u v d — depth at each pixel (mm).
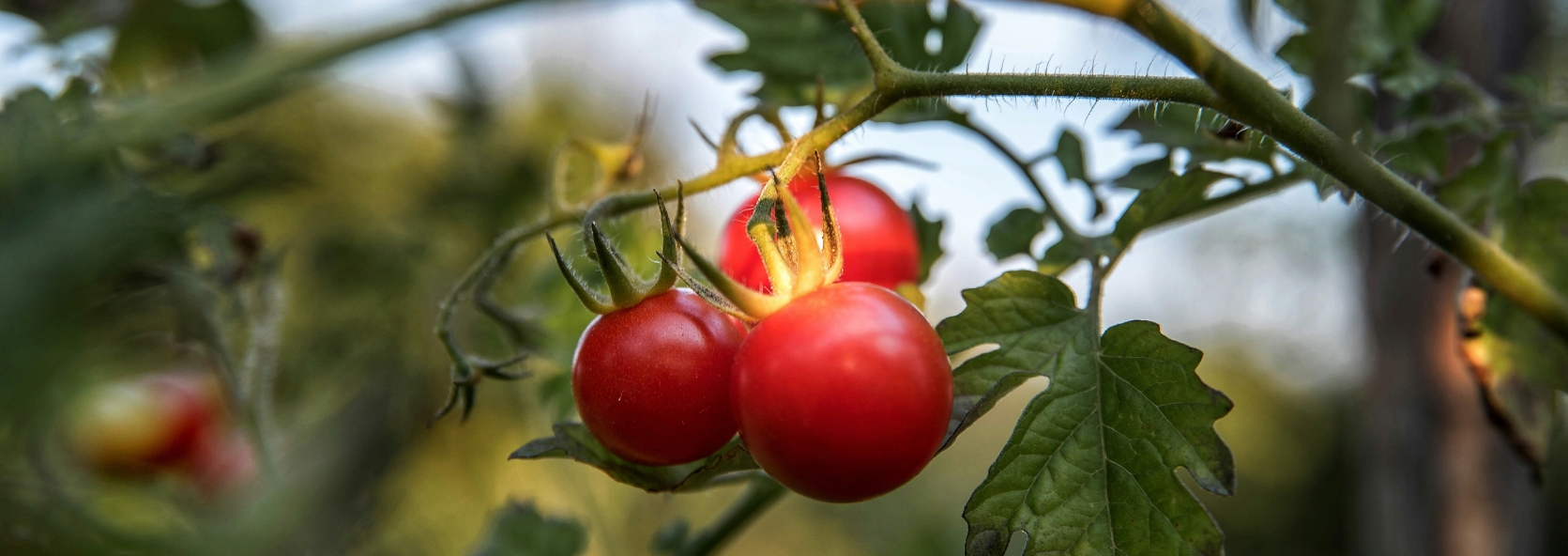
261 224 530
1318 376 2471
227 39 505
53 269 295
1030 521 332
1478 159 403
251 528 300
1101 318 348
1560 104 414
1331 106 336
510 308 461
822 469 317
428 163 609
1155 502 331
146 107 390
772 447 319
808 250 328
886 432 315
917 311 326
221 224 409
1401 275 515
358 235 556
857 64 420
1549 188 399
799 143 336
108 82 425
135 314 386
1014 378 334
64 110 362
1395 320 519
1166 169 397
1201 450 331
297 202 546
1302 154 344
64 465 322
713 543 413
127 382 408
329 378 519
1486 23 460
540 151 633
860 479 317
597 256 335
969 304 346
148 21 488
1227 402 332
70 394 296
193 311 395
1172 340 337
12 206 303
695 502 665
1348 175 348
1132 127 403
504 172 596
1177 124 399
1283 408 2533
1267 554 2406
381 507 446
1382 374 531
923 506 780
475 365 363
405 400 518
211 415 445
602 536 573
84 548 305
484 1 432
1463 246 361
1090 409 337
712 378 332
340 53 421
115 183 364
